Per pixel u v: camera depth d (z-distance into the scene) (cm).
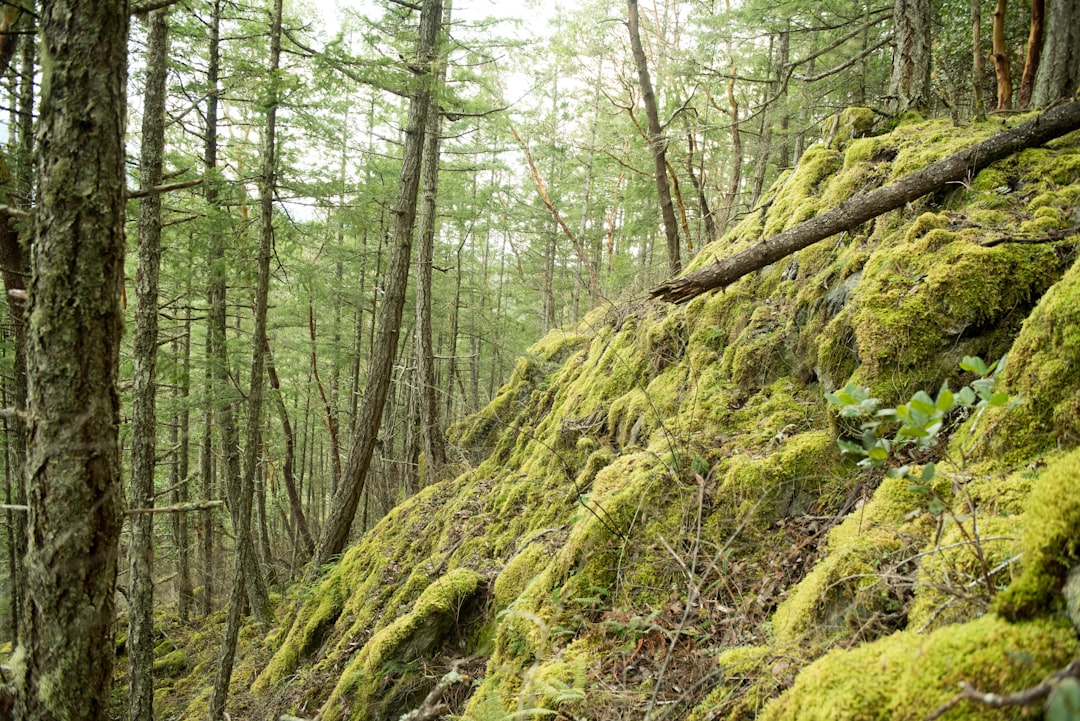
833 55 1252
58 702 257
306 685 675
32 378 252
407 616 562
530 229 2275
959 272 378
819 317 491
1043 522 184
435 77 859
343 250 1283
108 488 261
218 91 913
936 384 364
